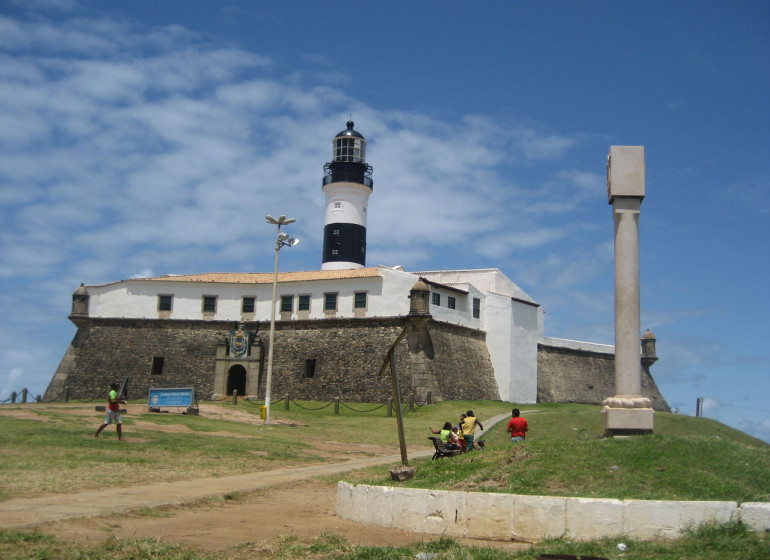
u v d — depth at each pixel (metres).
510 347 61.88
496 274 65.88
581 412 51.72
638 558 11.66
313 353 58.56
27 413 35.47
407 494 15.04
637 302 19.72
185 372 60.38
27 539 11.88
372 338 56.91
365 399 54.91
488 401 57.00
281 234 47.44
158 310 62.41
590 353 71.88
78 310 63.19
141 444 27.02
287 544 13.31
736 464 15.48
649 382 72.38
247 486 20.23
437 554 12.41
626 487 14.70
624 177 20.02
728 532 12.36
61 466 20.91
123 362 61.47
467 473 16.62
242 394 61.91
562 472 15.62
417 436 38.88
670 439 16.83
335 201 73.75
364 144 75.44
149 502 16.42
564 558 11.68
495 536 13.85
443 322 57.97
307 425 42.38
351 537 14.27
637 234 19.95
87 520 14.00
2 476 18.61
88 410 40.25
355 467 26.12
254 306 61.50
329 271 62.41
